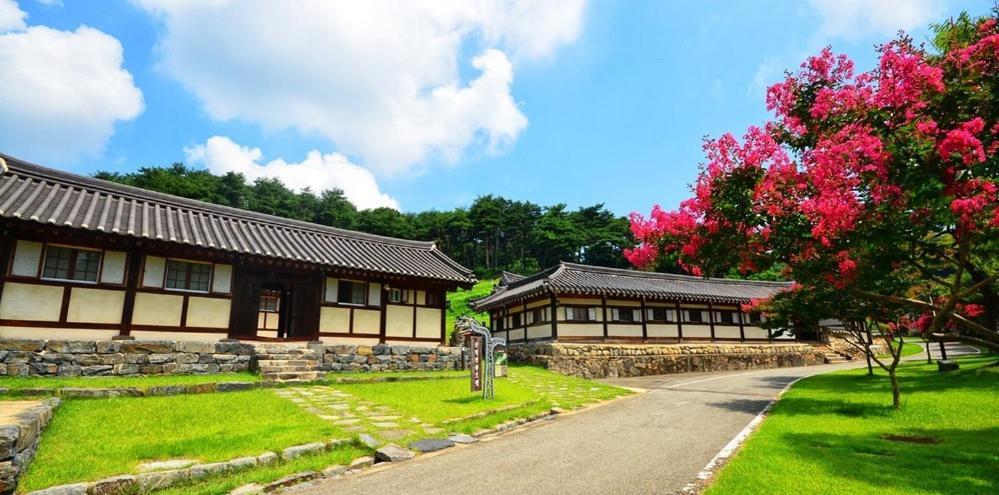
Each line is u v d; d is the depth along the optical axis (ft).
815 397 46.24
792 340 108.58
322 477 22.45
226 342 46.80
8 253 39.63
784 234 26.68
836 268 26.68
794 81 27.55
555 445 28.68
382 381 48.34
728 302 96.94
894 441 27.55
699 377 76.59
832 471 21.18
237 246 48.88
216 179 241.96
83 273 42.86
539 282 87.25
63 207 42.80
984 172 18.88
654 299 89.76
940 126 20.03
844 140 23.47
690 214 30.19
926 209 21.03
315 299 54.60
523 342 90.89
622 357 82.53
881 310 40.91
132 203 49.73
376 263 58.44
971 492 18.26
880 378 59.31
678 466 23.82
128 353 41.78
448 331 128.26
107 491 18.89
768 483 19.48
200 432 26.48
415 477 22.27
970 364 70.90
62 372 38.91
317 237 62.69
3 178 43.60
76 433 24.85
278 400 35.37
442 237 262.06
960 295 21.43
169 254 46.96
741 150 28.43
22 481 18.48
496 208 253.03
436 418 33.60
